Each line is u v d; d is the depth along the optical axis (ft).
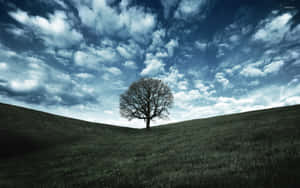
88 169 31.12
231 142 37.93
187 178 17.93
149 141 67.36
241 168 18.63
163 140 64.54
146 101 147.43
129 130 150.92
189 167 23.40
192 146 41.83
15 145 61.11
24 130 81.25
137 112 144.77
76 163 38.47
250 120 77.00
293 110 83.41
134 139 80.48
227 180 15.62
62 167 35.55
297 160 18.06
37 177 28.43
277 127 44.88
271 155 22.39
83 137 94.79
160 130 119.34
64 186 21.57
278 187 12.73
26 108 141.59
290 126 43.14
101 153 49.47
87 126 136.56
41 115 130.11
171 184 16.98
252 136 39.91
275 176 14.57
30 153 55.57
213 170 19.77
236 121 85.51
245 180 14.96
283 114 75.15
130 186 18.48
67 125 121.60
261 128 47.88
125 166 29.53
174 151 38.75
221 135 50.44
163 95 147.33
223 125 78.23
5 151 54.65
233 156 25.58
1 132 70.13
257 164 19.29
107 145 66.23
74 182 22.81
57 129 100.99
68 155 50.06
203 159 27.09
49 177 27.73
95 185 20.61
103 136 102.42
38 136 77.61
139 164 29.94
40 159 46.70
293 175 14.17
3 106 119.14
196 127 95.35
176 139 61.82
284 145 26.45
